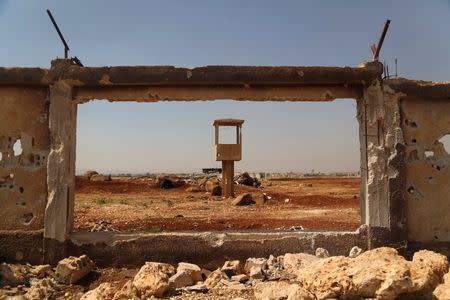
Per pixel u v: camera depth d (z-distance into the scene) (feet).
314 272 18.30
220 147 70.18
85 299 18.48
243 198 61.62
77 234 25.22
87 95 25.53
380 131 25.54
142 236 24.93
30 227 24.71
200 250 24.91
